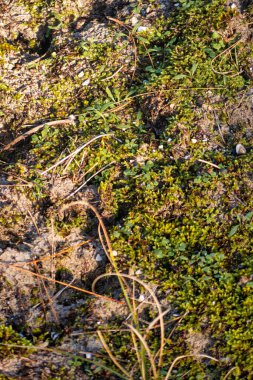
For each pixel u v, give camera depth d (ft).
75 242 1.76
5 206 1.80
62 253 1.74
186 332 1.60
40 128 1.93
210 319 1.60
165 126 1.88
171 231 1.72
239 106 1.89
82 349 1.61
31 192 1.82
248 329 1.59
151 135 1.88
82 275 1.73
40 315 1.67
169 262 1.68
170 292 1.65
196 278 1.65
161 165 1.82
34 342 1.62
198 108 1.89
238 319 1.60
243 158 1.80
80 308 1.66
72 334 1.63
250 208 1.73
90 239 1.75
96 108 1.93
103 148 1.86
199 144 1.84
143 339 1.49
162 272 1.67
